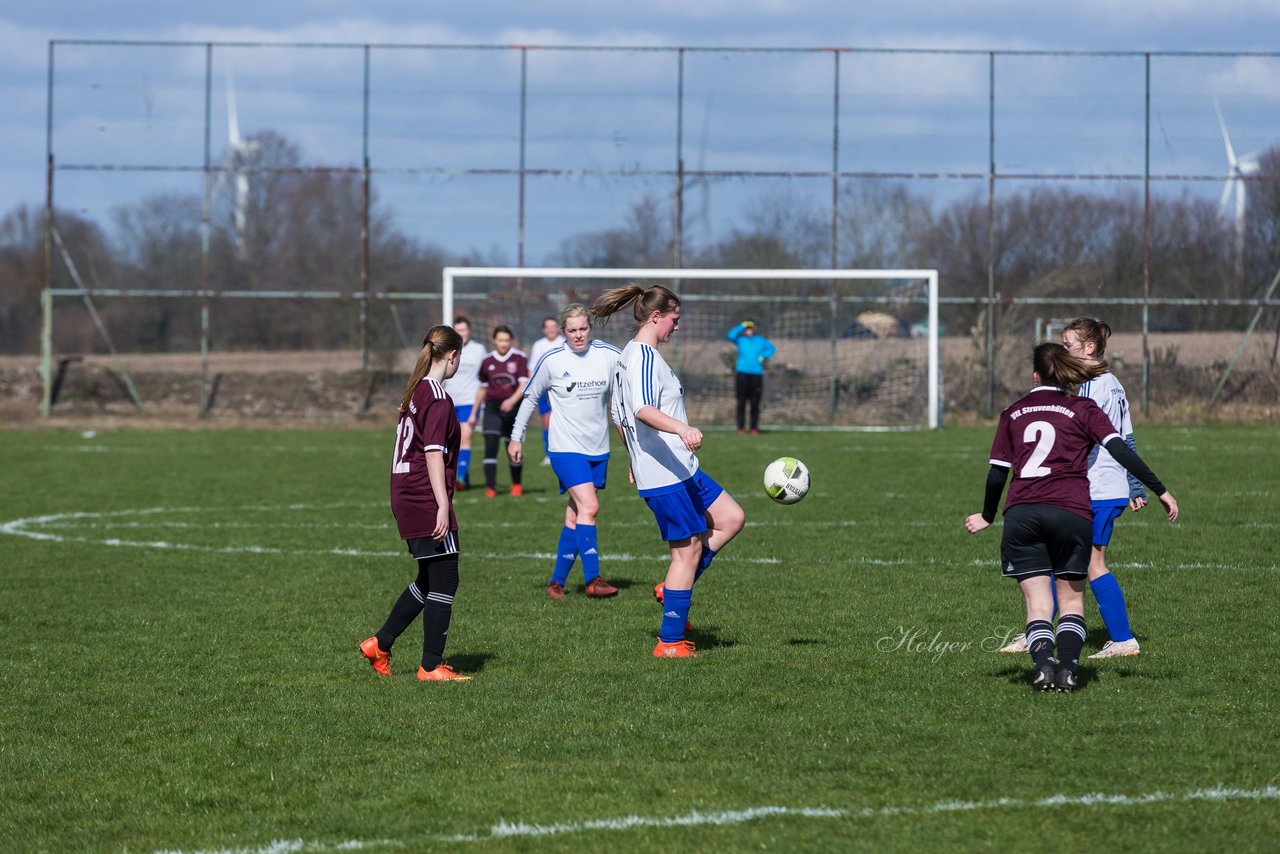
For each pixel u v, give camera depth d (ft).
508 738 54.03
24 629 78.13
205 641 74.74
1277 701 58.13
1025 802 45.03
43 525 124.88
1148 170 269.64
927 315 265.75
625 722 56.18
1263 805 44.37
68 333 276.62
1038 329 271.08
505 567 100.42
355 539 115.96
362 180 272.72
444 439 64.28
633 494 148.15
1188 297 270.26
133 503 141.79
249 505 140.15
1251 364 268.62
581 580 94.79
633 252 274.57
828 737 53.31
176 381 278.87
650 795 46.44
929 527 118.21
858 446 212.23
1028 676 63.52
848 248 273.75
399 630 66.28
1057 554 59.98
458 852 41.45
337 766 50.78
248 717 58.23
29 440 229.45
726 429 258.37
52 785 48.96
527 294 273.95
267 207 274.57
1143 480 59.16
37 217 354.95
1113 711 56.54
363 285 274.77
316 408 272.10
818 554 103.35
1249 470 165.78
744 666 66.74
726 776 48.55
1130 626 75.46
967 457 190.80
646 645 72.64
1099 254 272.51
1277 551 102.58
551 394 89.15
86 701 61.46
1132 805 44.52
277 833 43.45
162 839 43.14
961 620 77.77
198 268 275.80
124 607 84.89
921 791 46.42
